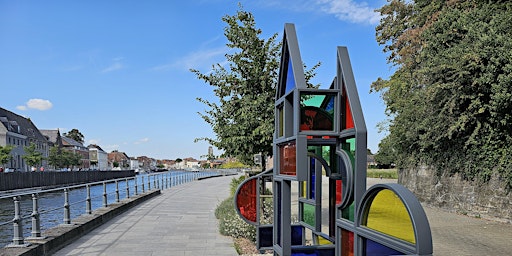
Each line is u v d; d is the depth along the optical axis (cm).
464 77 1233
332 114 468
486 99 1241
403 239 302
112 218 1170
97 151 14188
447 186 1519
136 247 775
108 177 7325
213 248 766
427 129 1509
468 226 1139
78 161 9444
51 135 10431
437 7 1933
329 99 469
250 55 999
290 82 517
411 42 2095
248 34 991
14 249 633
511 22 1220
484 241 924
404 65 2139
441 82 1329
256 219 661
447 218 1303
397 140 1844
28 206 2444
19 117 8406
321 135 446
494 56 1155
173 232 941
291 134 490
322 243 573
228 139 953
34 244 667
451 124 1353
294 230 638
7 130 7050
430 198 1638
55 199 2972
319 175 577
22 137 7669
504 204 1215
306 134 438
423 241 273
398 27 2489
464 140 1393
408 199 291
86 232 917
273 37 1015
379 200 346
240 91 1005
